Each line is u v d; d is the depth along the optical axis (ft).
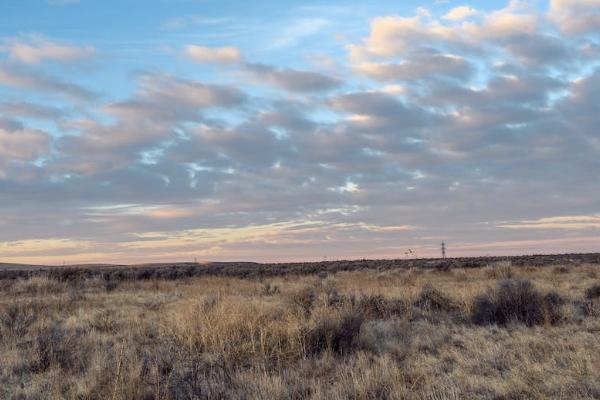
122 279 110.11
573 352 29.07
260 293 69.36
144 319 45.70
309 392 23.99
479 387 23.50
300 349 30.58
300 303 42.80
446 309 49.03
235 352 30.63
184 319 37.01
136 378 24.18
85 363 29.63
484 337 34.99
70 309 55.77
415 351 31.37
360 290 59.93
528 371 25.34
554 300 46.52
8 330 38.29
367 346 32.48
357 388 22.89
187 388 23.91
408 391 22.57
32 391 24.54
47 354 30.63
